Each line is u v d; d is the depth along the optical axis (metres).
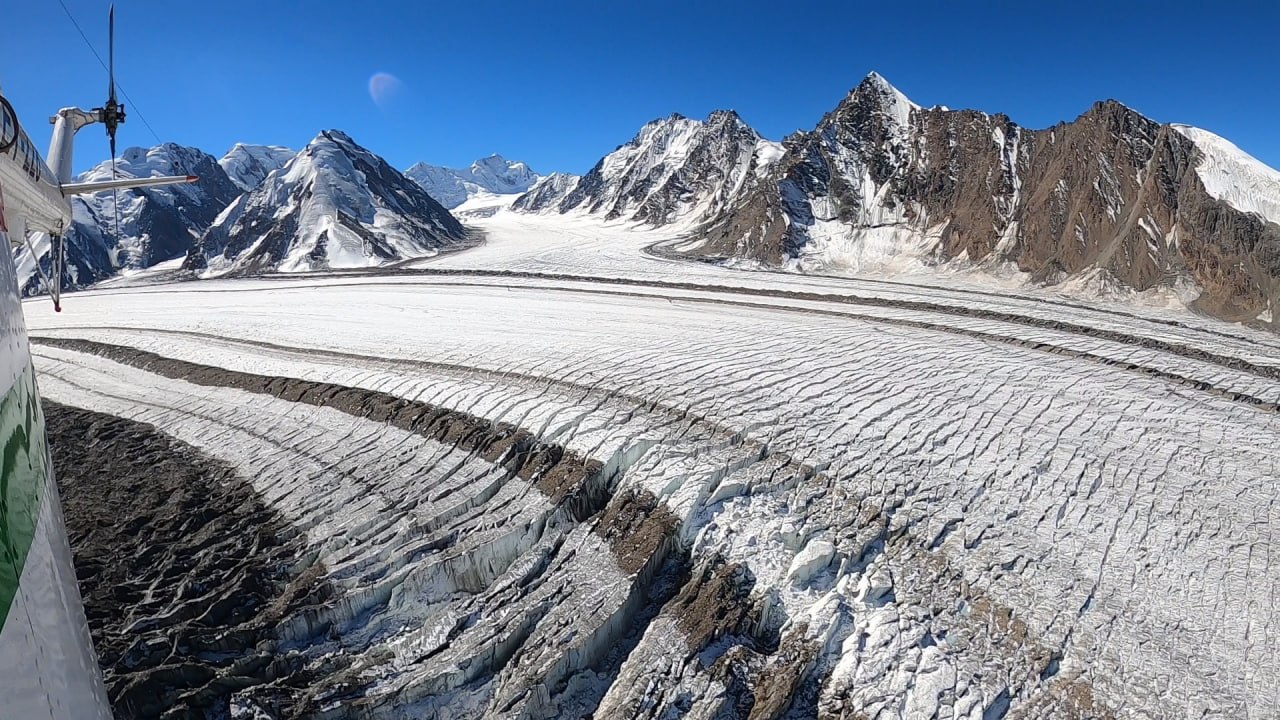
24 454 3.32
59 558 3.47
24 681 2.52
